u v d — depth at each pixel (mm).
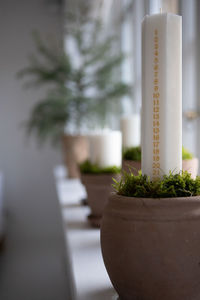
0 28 4570
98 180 1135
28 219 4598
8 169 4559
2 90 4543
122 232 522
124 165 929
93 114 2914
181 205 509
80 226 1168
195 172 882
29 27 4586
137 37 3289
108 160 1217
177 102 575
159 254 503
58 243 4570
